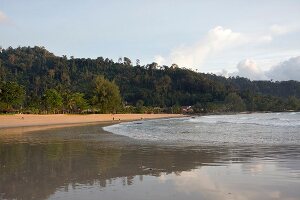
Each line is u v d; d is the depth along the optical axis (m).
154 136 30.89
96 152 19.11
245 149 19.52
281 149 19.12
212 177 11.44
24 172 12.73
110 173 12.46
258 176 11.45
